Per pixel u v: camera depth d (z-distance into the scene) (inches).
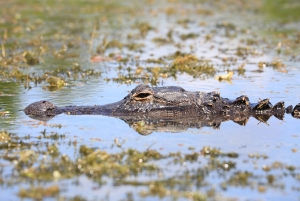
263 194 1013.8
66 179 1076.5
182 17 3973.9
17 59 2432.3
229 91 1797.5
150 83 1958.7
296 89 1814.7
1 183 1058.7
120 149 1235.2
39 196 997.2
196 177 1082.1
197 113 1509.6
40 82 2004.2
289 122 1460.4
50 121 1464.1
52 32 3270.2
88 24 3602.4
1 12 4106.8
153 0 5039.4
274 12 4168.3
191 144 1273.4
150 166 1130.0
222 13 4205.2
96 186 1045.2
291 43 2817.4
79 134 1347.2
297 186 1047.6
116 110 1523.1
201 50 2669.8
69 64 2370.8
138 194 1010.7
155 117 1499.8
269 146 1261.1
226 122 1464.1
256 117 1513.3
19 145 1254.9
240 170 1119.0
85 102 1662.2
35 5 4530.0
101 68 2274.9
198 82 1969.7
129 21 3764.8
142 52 2637.8
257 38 3019.2
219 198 991.6
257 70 2167.8
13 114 1535.4
